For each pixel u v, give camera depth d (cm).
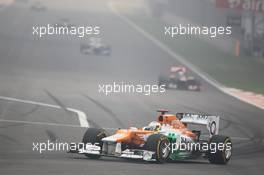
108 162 6169
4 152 7325
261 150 8888
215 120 7050
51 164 5772
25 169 5334
